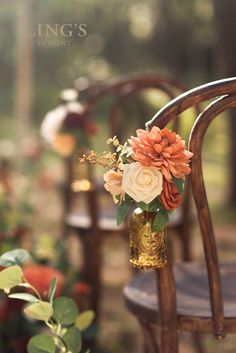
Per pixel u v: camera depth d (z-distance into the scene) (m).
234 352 3.22
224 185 7.93
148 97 5.99
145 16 9.31
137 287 2.09
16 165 6.73
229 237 5.45
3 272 1.70
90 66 11.88
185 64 14.12
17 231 3.20
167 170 1.50
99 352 3.12
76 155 3.12
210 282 1.74
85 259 3.11
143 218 1.58
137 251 1.60
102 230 3.06
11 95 13.27
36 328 2.72
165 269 1.77
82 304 2.68
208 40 12.28
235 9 5.30
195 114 2.67
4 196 3.81
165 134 1.51
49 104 13.90
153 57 12.95
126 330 3.45
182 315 1.81
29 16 7.07
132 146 1.51
